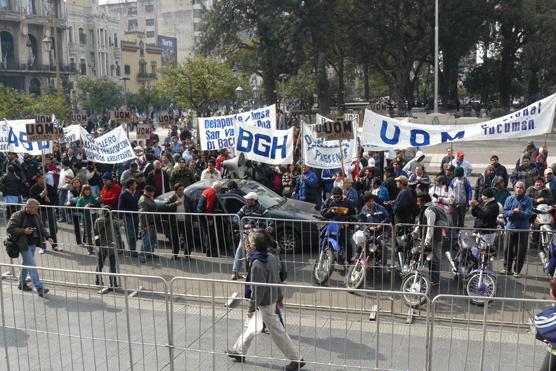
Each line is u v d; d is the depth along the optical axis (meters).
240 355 6.50
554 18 50.59
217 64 44.31
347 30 52.03
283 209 11.59
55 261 10.60
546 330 5.07
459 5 49.09
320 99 52.94
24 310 7.04
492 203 9.98
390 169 13.02
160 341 7.14
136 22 123.12
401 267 8.91
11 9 70.19
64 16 77.31
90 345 7.05
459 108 58.34
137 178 13.30
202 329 7.41
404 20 52.09
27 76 71.94
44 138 13.18
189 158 18.39
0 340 7.21
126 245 10.02
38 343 6.80
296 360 6.13
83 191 12.03
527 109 10.71
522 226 10.19
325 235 9.50
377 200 12.19
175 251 9.85
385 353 6.61
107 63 88.56
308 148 13.55
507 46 55.94
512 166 25.11
